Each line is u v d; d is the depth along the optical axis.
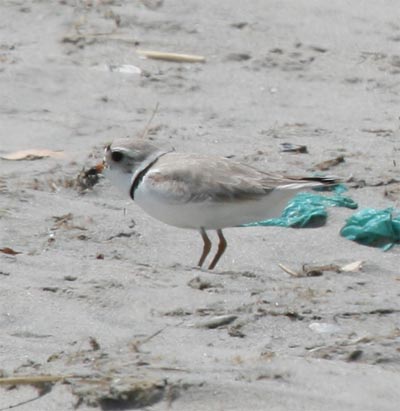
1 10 18.34
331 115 15.95
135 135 14.77
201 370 7.78
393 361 8.09
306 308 9.18
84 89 16.25
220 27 18.34
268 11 18.94
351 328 8.81
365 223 11.85
